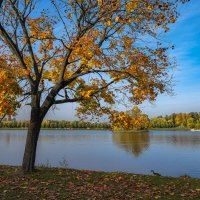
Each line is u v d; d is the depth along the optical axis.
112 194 11.16
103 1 13.07
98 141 64.06
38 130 14.92
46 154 37.06
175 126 160.50
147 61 13.62
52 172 14.80
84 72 14.15
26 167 14.59
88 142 60.78
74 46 13.26
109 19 13.30
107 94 14.38
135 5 12.69
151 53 13.95
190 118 158.38
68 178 13.60
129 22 12.91
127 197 10.79
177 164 28.53
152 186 12.45
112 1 12.78
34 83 14.53
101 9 13.19
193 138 74.25
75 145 52.53
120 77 13.74
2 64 14.69
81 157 33.94
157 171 24.66
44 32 14.27
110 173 15.05
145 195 11.04
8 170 15.23
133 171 24.75
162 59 13.92
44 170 15.16
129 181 13.30
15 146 48.91
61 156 34.91
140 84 13.24
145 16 13.26
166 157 33.91
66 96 15.24
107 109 14.70
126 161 30.70
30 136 14.73
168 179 13.78
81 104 15.91
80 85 14.52
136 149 43.88
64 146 50.19
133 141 63.34
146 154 37.09
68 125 123.25
